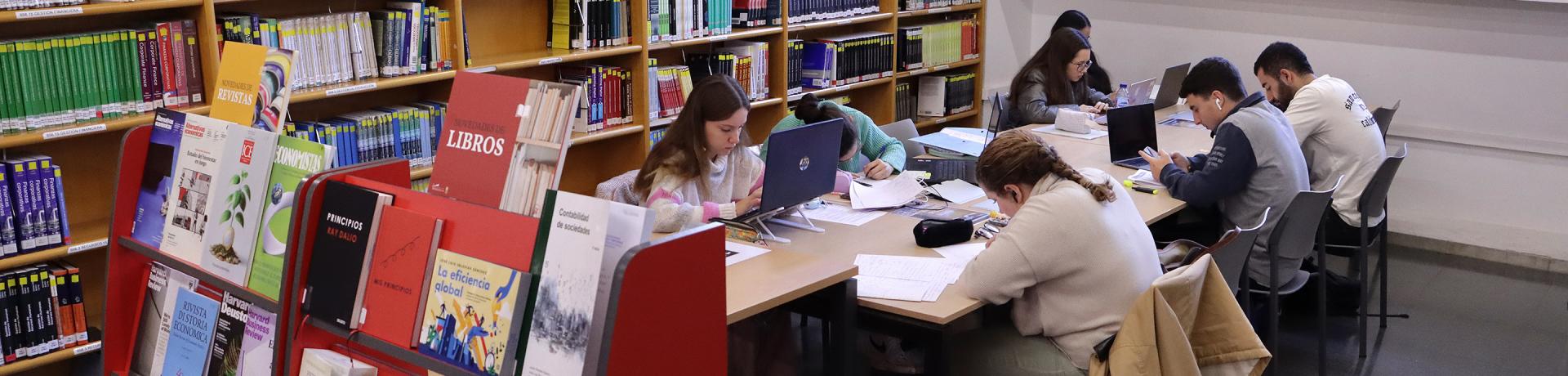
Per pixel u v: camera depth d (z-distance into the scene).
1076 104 5.41
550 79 4.61
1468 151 5.32
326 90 3.56
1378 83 5.51
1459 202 5.41
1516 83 5.13
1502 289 4.80
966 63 6.47
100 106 3.21
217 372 2.10
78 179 3.44
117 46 3.20
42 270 3.19
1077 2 6.48
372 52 3.81
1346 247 4.16
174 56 3.33
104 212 3.52
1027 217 2.50
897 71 6.02
